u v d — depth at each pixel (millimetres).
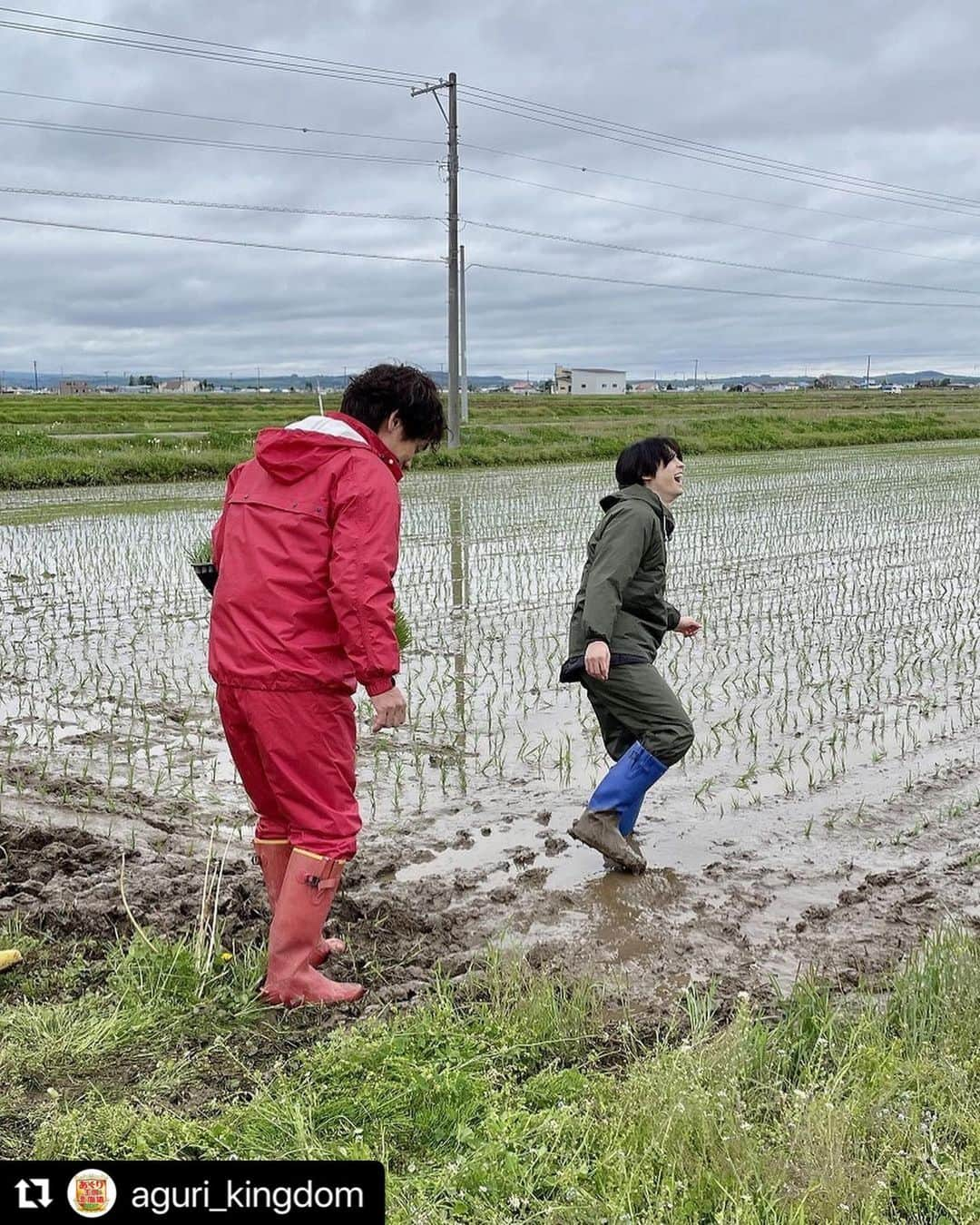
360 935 4293
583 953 4254
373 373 3756
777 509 19000
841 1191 2670
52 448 25312
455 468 27969
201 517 17312
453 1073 3133
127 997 3625
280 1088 3145
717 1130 2877
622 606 5086
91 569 12805
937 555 14164
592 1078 3258
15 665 8531
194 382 147625
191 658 8859
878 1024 3504
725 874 5031
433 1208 2656
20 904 4395
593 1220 2623
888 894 4812
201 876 4746
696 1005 3611
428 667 8664
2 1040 3414
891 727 7250
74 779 6047
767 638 9648
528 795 5992
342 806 3770
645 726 5000
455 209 31094
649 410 63562
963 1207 2656
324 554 3594
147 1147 2865
